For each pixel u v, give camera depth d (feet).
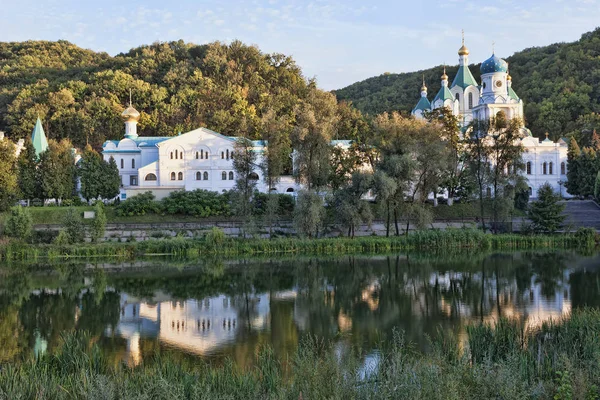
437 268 241.14
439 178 315.17
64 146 428.15
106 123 567.59
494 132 335.47
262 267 251.39
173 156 389.80
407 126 318.65
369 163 359.46
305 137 311.47
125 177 417.69
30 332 146.72
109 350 126.82
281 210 344.69
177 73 648.79
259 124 490.49
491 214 346.13
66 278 229.04
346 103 606.55
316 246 294.66
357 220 298.76
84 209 342.03
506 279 213.25
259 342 132.26
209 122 532.73
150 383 80.69
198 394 78.48
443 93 491.72
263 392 84.58
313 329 143.84
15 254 278.46
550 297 179.52
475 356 100.94
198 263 265.13
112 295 195.72
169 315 163.63
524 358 90.07
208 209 338.75
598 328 104.88
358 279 220.23
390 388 74.54
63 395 81.71
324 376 78.43
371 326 145.59
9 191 301.43
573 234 314.96
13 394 80.74
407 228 313.94
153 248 290.35
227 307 174.40
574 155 439.63
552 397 77.15
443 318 153.48
